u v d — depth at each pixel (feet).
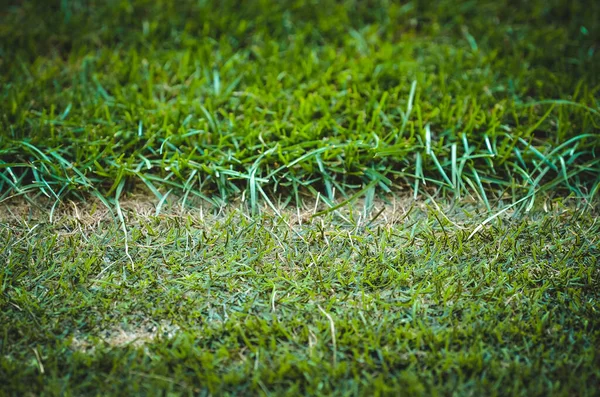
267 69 9.04
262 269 6.39
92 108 8.21
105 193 7.32
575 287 6.21
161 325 5.80
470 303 5.95
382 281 6.25
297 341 5.62
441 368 5.41
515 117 8.04
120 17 10.05
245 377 5.30
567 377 5.29
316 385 5.21
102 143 7.61
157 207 7.04
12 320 5.79
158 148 7.75
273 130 7.84
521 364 5.42
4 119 7.91
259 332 5.72
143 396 5.16
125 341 5.67
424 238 6.77
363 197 7.39
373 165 7.52
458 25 10.12
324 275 6.34
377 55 9.34
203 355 5.42
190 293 6.15
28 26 9.84
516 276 6.29
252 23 10.03
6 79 8.78
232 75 8.97
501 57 9.57
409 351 5.51
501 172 7.66
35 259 6.48
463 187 7.29
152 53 9.36
